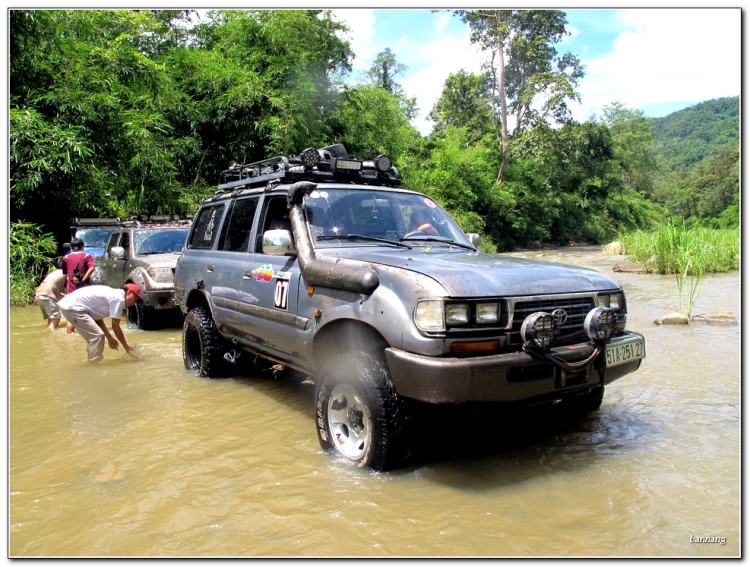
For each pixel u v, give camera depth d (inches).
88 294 245.0
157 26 716.7
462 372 113.0
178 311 335.9
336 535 104.0
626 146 2753.4
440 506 114.0
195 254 229.8
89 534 106.5
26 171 483.5
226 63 689.0
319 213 163.5
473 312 118.9
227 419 170.9
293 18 751.1
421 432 132.7
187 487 125.0
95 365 245.0
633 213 2300.7
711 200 2960.1
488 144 1453.0
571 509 112.4
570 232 1678.2
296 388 205.2
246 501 117.7
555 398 130.1
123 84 587.8
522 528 105.7
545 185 1508.4
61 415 177.2
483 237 1165.1
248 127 678.5
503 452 141.3
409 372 117.3
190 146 647.8
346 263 140.8
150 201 598.9
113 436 157.9
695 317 315.6
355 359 132.3
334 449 139.3
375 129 919.7
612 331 134.6
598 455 138.6
